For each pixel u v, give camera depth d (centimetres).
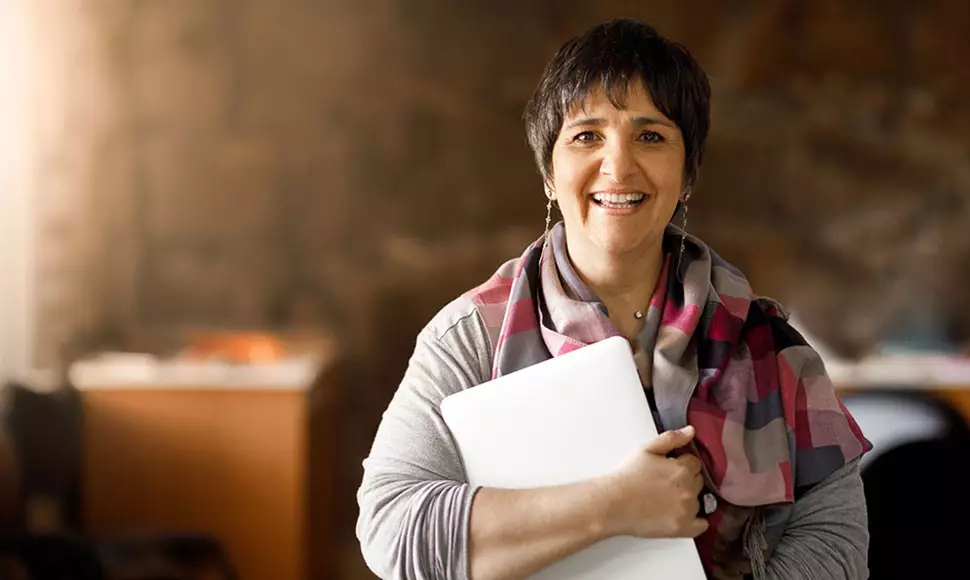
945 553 224
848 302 518
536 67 507
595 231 117
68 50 475
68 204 477
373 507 115
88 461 347
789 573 113
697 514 112
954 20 515
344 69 500
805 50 516
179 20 487
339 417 478
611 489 106
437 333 123
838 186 519
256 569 348
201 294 493
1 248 441
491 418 113
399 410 120
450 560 108
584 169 116
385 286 504
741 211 519
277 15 495
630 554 109
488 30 505
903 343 491
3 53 441
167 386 348
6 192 443
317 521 390
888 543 226
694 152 120
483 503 108
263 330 498
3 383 330
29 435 329
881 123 518
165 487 348
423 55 503
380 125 503
